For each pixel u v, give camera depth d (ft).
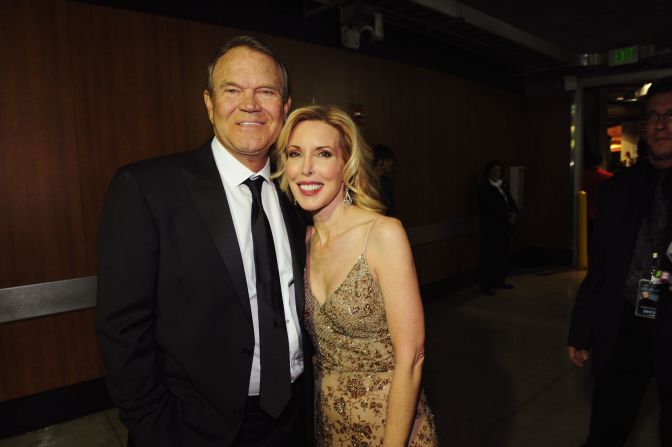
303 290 4.27
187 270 3.63
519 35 15.78
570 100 21.54
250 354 3.77
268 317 3.88
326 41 13.24
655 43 19.08
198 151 4.10
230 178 4.03
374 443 3.93
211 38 10.64
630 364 5.18
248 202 4.09
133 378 3.49
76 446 8.22
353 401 3.98
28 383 8.70
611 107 32.58
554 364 11.07
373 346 3.92
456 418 8.65
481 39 15.46
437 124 17.30
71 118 8.88
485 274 17.65
